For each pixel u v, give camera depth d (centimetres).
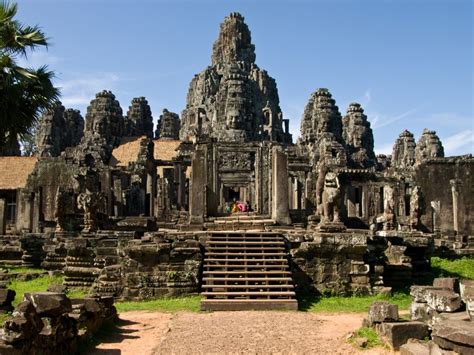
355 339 1031
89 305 1139
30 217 3228
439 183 3462
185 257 1711
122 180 3906
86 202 2150
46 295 881
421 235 2177
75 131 6806
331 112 4791
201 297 1628
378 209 3575
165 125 6962
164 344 1055
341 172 3616
